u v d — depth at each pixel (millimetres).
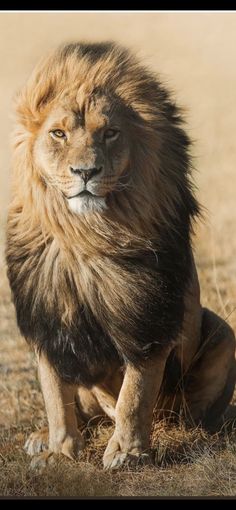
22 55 39219
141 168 10234
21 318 10938
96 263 10375
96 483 10117
